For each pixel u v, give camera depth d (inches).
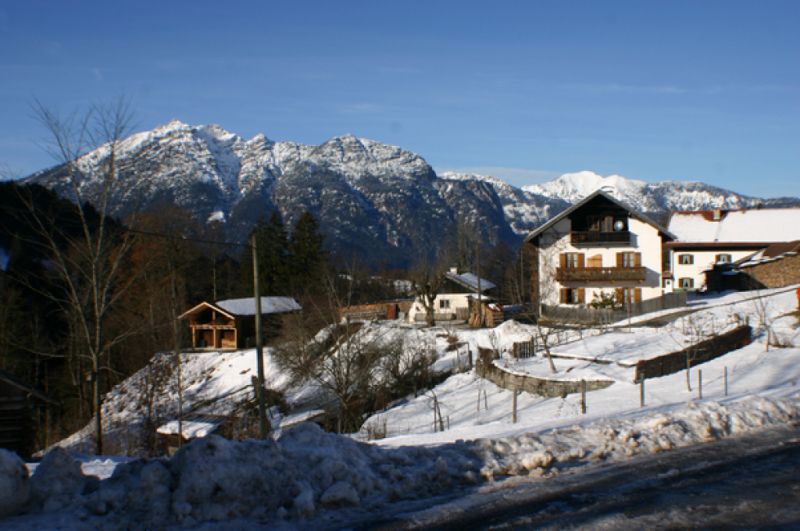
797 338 1106.7
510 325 1601.9
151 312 1476.4
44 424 1438.2
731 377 903.1
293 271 2642.7
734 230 2564.0
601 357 1151.6
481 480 380.2
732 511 325.1
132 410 1433.3
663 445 451.8
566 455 425.1
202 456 317.7
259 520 303.4
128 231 826.2
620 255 1943.9
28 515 301.1
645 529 302.2
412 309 2219.5
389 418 1106.1
